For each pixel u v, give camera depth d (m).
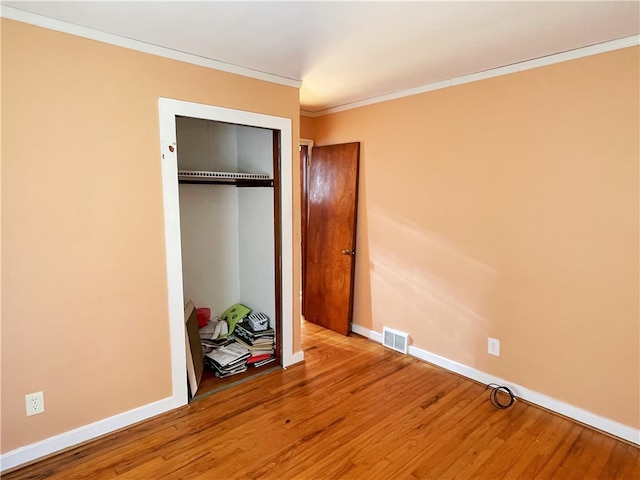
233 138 3.44
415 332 3.28
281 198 2.92
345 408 2.50
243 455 2.05
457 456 2.05
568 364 2.39
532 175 2.45
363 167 3.57
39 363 1.97
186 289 3.28
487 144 2.66
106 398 2.21
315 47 2.22
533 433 2.25
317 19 1.86
